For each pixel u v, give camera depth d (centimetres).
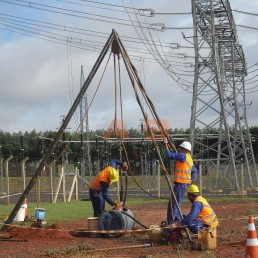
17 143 6391
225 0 3425
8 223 1438
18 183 4231
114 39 1441
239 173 4759
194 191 1210
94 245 1221
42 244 1256
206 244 1117
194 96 3753
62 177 2892
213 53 3569
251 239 977
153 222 1720
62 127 1439
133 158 5119
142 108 1425
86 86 1439
